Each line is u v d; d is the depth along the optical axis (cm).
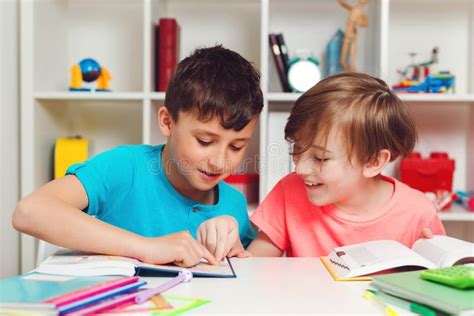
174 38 168
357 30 188
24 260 160
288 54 190
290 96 159
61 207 75
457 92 191
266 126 162
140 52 192
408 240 100
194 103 81
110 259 65
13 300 46
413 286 53
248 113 82
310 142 86
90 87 183
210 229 82
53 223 72
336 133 85
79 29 193
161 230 101
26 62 162
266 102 161
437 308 48
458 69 191
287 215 106
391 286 54
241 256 84
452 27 190
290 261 75
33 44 163
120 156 101
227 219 85
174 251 68
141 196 101
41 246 80
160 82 168
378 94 90
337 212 101
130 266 62
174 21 168
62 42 188
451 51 190
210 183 87
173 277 64
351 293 57
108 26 193
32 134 163
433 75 169
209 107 80
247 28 191
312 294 56
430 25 190
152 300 52
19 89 170
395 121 91
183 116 84
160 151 108
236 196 114
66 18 191
